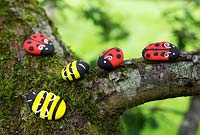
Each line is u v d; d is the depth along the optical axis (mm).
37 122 1100
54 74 1154
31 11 1338
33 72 1161
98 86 1111
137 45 3225
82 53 3047
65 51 1253
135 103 1119
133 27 3518
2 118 1117
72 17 3094
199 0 2035
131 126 1812
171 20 1923
